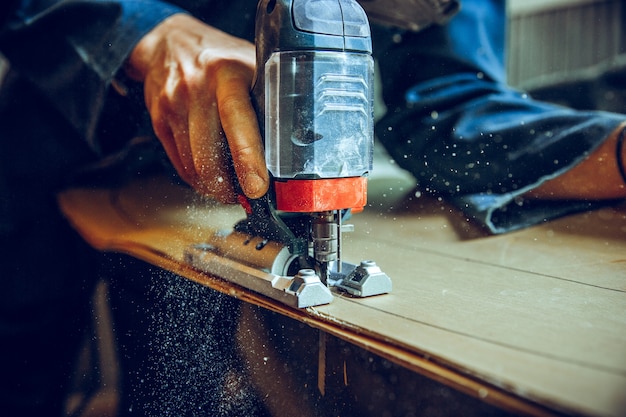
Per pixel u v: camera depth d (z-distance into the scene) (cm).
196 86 93
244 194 87
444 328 63
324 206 74
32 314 142
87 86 120
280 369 74
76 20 121
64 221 138
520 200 121
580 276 86
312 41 70
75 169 146
